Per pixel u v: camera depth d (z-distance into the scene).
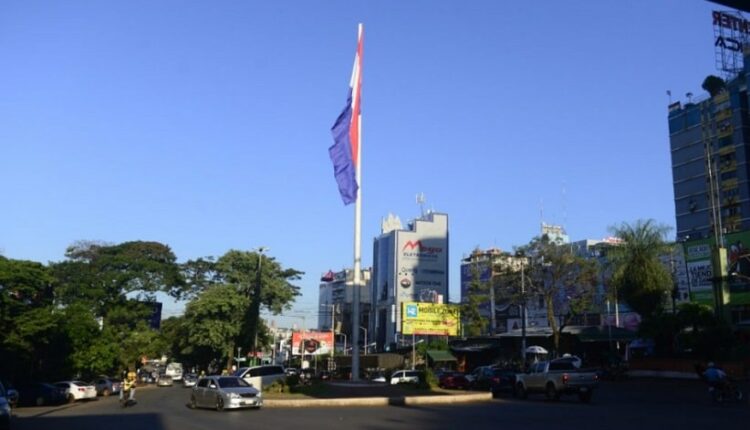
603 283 62.31
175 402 36.31
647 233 50.31
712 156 84.44
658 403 29.52
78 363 49.81
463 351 73.25
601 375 49.06
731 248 54.25
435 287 133.38
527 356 65.00
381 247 141.38
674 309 49.06
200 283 71.56
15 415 27.52
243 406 27.38
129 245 71.12
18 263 39.34
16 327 38.41
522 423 19.73
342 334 127.19
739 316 53.16
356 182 36.12
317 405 28.66
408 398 29.80
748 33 88.56
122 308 67.00
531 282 59.09
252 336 65.94
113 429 19.05
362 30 37.09
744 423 19.16
